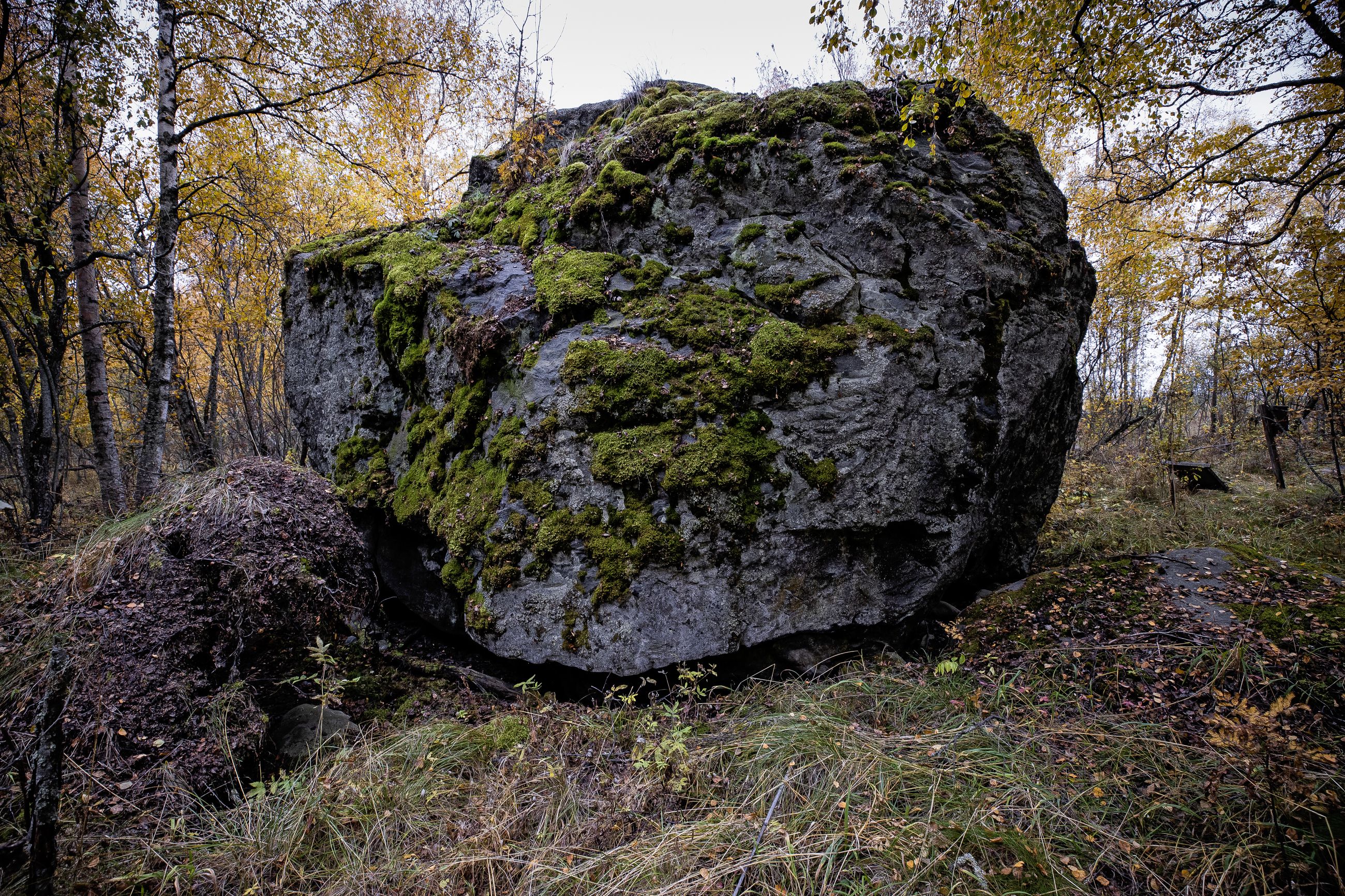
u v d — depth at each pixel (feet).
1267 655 9.74
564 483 11.56
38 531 20.18
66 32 20.27
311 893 6.82
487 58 26.27
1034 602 12.32
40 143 21.72
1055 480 16.80
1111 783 7.83
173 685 9.16
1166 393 33.04
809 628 11.03
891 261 12.89
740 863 6.53
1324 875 6.16
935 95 14.67
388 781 8.48
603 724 9.84
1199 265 26.71
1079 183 38.29
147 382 32.76
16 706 8.73
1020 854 6.68
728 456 11.16
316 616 11.00
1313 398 24.09
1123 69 20.95
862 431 11.67
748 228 13.61
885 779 7.86
